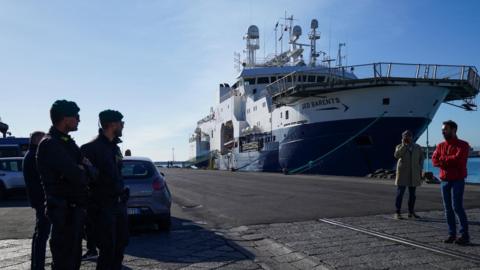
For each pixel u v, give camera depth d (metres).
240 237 7.63
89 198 4.25
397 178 9.02
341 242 6.73
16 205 13.88
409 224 8.30
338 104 27.11
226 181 23.80
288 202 12.72
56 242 3.91
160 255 6.36
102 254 4.30
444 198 6.61
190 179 26.34
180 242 7.32
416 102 25.30
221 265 5.73
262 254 6.37
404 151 8.98
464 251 5.99
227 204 12.75
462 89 26.75
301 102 29.59
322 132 28.20
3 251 6.64
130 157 9.10
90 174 4.10
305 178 25.22
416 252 5.98
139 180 8.34
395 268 5.21
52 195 3.92
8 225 9.41
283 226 8.47
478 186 17.55
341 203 12.09
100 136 4.44
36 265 5.11
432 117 26.55
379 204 11.70
